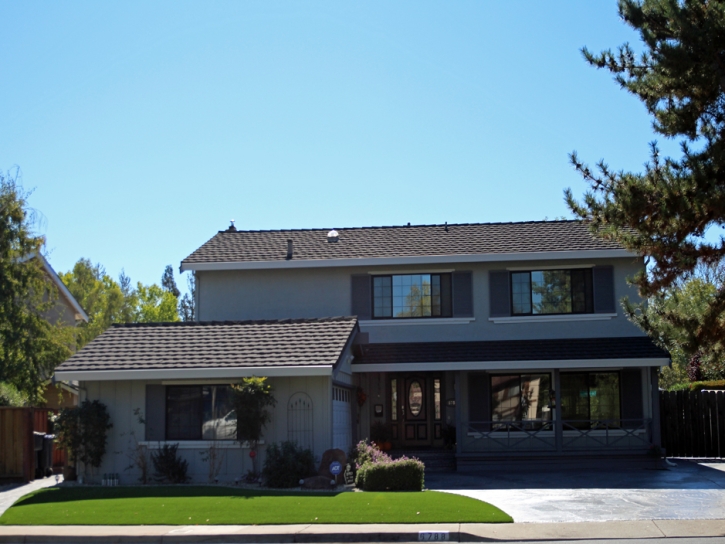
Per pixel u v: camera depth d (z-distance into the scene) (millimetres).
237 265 25703
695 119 14922
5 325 24562
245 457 19500
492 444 23828
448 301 25156
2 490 18516
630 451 22359
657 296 15750
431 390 25312
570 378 24203
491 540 12023
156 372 19547
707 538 11797
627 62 15523
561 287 24906
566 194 15133
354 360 23219
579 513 14172
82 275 59406
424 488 18359
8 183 25438
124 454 19875
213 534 12438
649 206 14078
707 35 13680
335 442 19844
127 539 12445
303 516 13641
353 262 25172
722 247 14297
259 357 19812
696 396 25062
